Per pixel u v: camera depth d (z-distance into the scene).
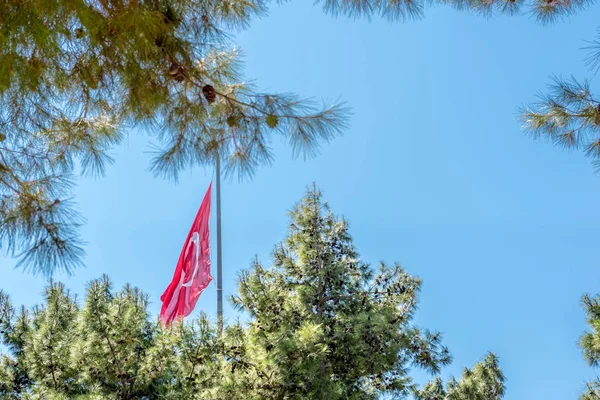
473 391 18.09
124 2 4.28
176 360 11.88
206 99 5.22
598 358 13.65
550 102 6.75
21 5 3.71
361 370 13.35
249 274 14.10
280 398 11.84
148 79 4.76
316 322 13.42
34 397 12.12
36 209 4.26
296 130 5.19
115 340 12.12
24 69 4.00
